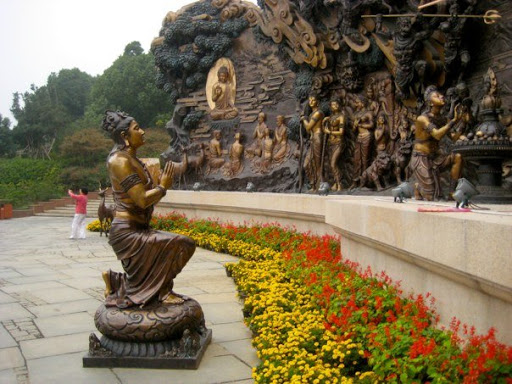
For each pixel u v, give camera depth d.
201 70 17.72
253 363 5.03
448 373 3.39
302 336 4.79
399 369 3.61
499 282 3.45
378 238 5.93
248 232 12.49
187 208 17.20
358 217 6.66
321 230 11.20
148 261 5.14
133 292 5.14
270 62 15.93
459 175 8.86
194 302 5.31
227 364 5.00
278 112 15.68
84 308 7.17
